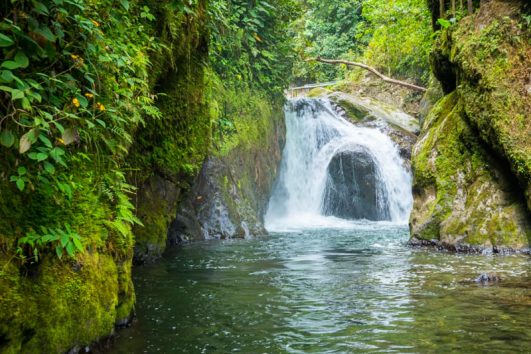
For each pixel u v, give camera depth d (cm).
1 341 239
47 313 271
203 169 964
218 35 959
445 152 832
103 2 379
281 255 756
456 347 327
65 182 298
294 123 1556
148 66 489
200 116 698
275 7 1283
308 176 1572
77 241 276
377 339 348
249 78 1213
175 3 495
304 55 1583
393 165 1614
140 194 662
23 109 271
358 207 1574
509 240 734
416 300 455
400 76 2117
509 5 775
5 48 266
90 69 337
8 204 265
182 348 331
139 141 584
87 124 331
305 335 359
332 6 2622
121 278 368
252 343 343
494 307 423
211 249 819
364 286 523
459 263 651
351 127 1752
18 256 261
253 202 1100
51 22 293
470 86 783
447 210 805
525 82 732
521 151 700
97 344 321
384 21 1759
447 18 916
